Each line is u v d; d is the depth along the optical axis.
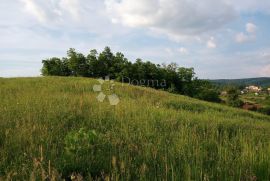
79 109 10.48
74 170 4.98
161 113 11.70
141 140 6.94
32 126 7.50
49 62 88.25
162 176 4.75
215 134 8.75
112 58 90.50
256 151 6.65
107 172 5.04
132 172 4.98
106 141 6.57
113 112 10.73
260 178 5.01
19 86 21.61
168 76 96.69
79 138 5.99
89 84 25.53
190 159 5.70
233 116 17.16
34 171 4.54
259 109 106.00
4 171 4.83
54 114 9.38
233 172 4.95
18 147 5.96
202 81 101.56
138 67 91.38
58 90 20.69
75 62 85.50
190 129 8.57
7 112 9.26
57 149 5.89
